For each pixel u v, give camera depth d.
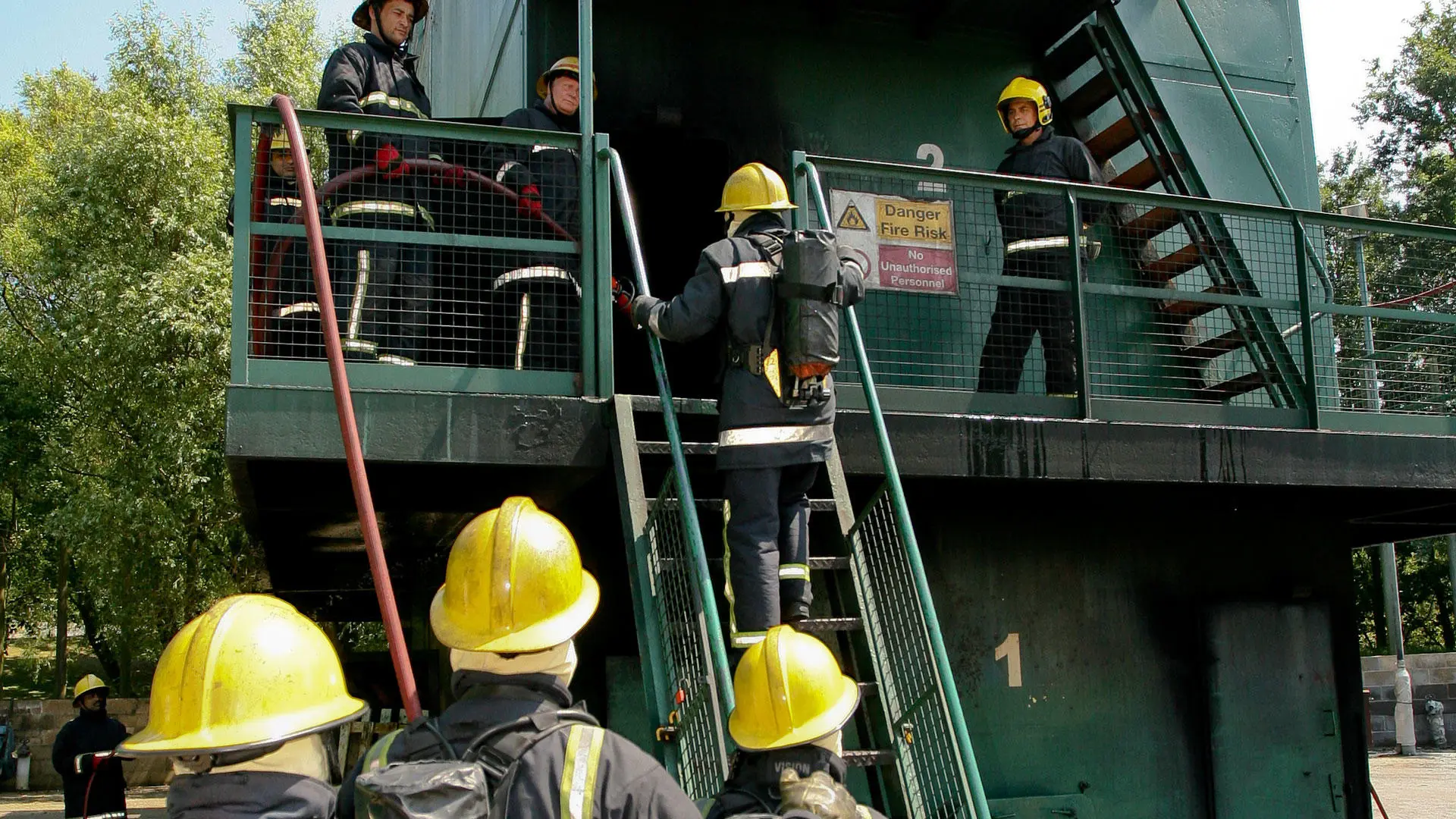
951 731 4.73
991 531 6.74
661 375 5.15
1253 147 7.63
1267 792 6.89
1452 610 34.22
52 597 27.69
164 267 17.59
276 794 2.19
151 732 2.24
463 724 2.45
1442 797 16.25
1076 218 6.22
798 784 2.65
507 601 2.57
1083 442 5.91
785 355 4.69
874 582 6.07
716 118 7.67
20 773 21.41
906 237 6.36
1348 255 16.39
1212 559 7.16
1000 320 6.65
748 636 4.53
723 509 4.95
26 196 23.09
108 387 17.70
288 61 22.14
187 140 18.36
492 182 5.64
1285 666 7.11
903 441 5.63
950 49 8.14
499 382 5.36
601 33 7.56
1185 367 7.13
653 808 2.36
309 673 2.35
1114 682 6.79
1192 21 7.76
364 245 5.52
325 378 5.17
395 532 7.59
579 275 5.78
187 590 18.75
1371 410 7.81
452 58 10.31
